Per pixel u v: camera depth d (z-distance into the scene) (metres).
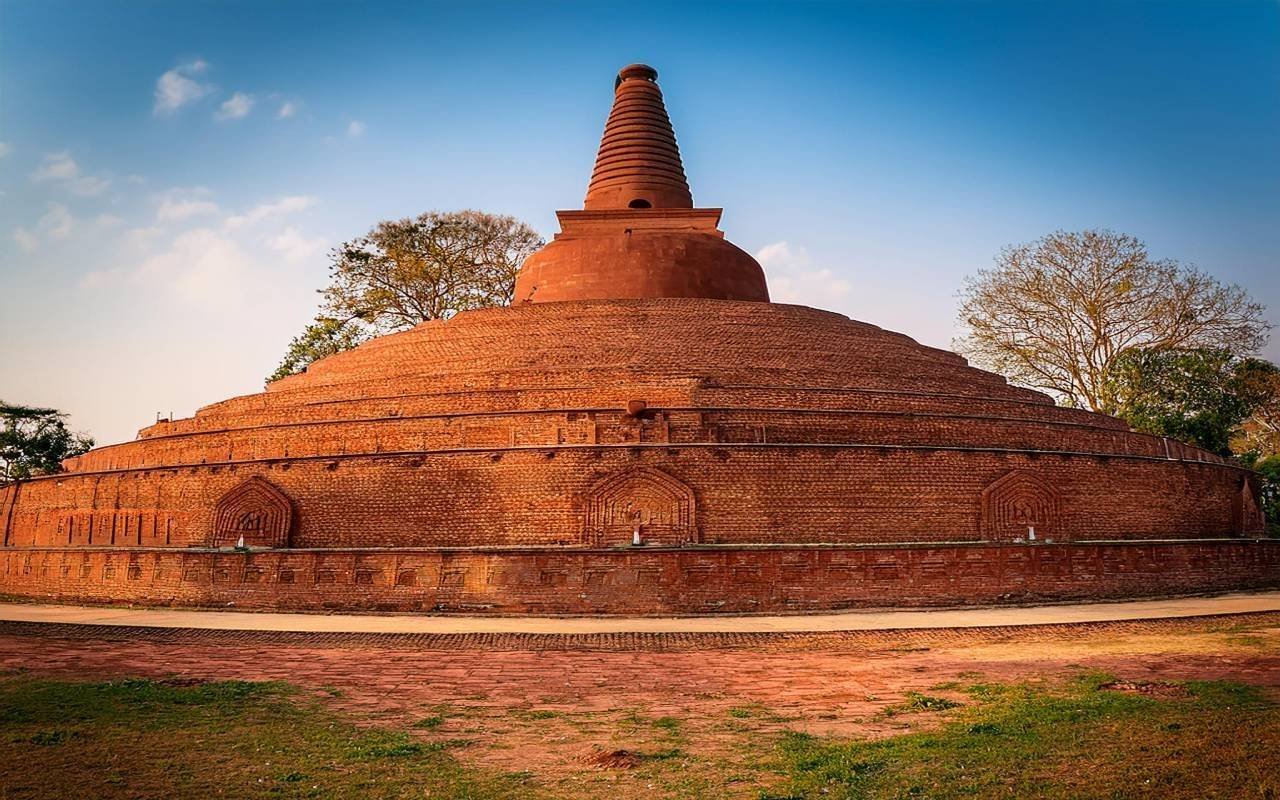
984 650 19.75
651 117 47.62
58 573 31.59
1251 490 38.91
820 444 30.17
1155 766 10.80
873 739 12.86
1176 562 29.97
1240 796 9.84
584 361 35.31
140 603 29.28
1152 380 50.31
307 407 35.47
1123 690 15.04
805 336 37.50
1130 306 51.16
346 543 30.70
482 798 10.59
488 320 39.50
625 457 29.59
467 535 29.77
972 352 54.88
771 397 32.69
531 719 14.41
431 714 14.73
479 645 21.14
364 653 20.20
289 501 31.52
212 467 33.19
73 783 10.97
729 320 38.03
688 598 25.98
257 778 11.25
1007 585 27.69
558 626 23.69
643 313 38.06
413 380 35.28
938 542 28.88
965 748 11.95
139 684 16.47
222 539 32.09
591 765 11.87
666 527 29.06
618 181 46.59
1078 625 22.61
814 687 16.59
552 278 42.47
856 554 26.86
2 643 21.28
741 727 13.80
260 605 27.56
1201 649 18.72
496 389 33.66
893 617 24.92
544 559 26.23
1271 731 11.95
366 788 10.92
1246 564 31.53
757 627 23.19
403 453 30.75
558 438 30.98
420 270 60.66
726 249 43.03
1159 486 34.38
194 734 13.20
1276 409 55.56
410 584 26.69
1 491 43.41
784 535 29.34
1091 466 32.91
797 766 11.59
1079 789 10.25
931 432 33.00
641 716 14.59
